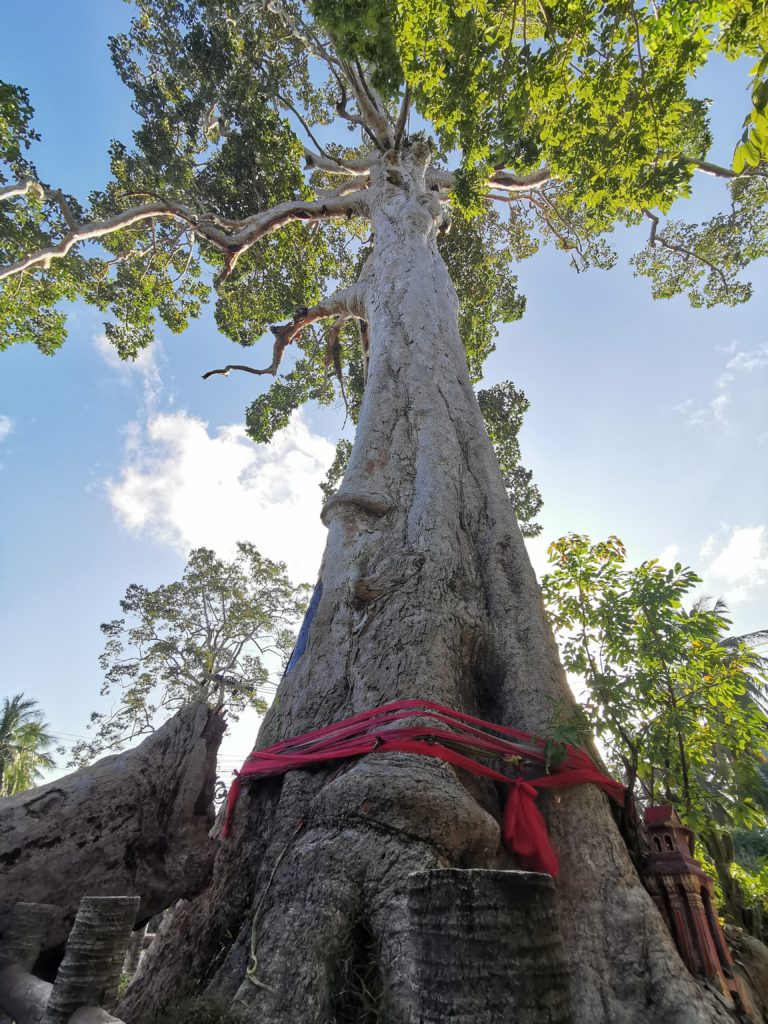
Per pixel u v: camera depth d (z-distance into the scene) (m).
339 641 4.77
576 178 8.14
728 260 17.48
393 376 7.46
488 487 6.27
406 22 6.51
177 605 26.94
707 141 10.75
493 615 5.05
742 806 5.59
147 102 15.04
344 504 5.84
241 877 3.61
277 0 15.72
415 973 1.74
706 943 3.06
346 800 3.24
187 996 3.04
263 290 17.39
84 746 24.94
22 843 3.13
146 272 16.88
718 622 5.78
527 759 3.88
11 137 10.88
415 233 10.07
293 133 15.22
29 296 16.11
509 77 6.68
